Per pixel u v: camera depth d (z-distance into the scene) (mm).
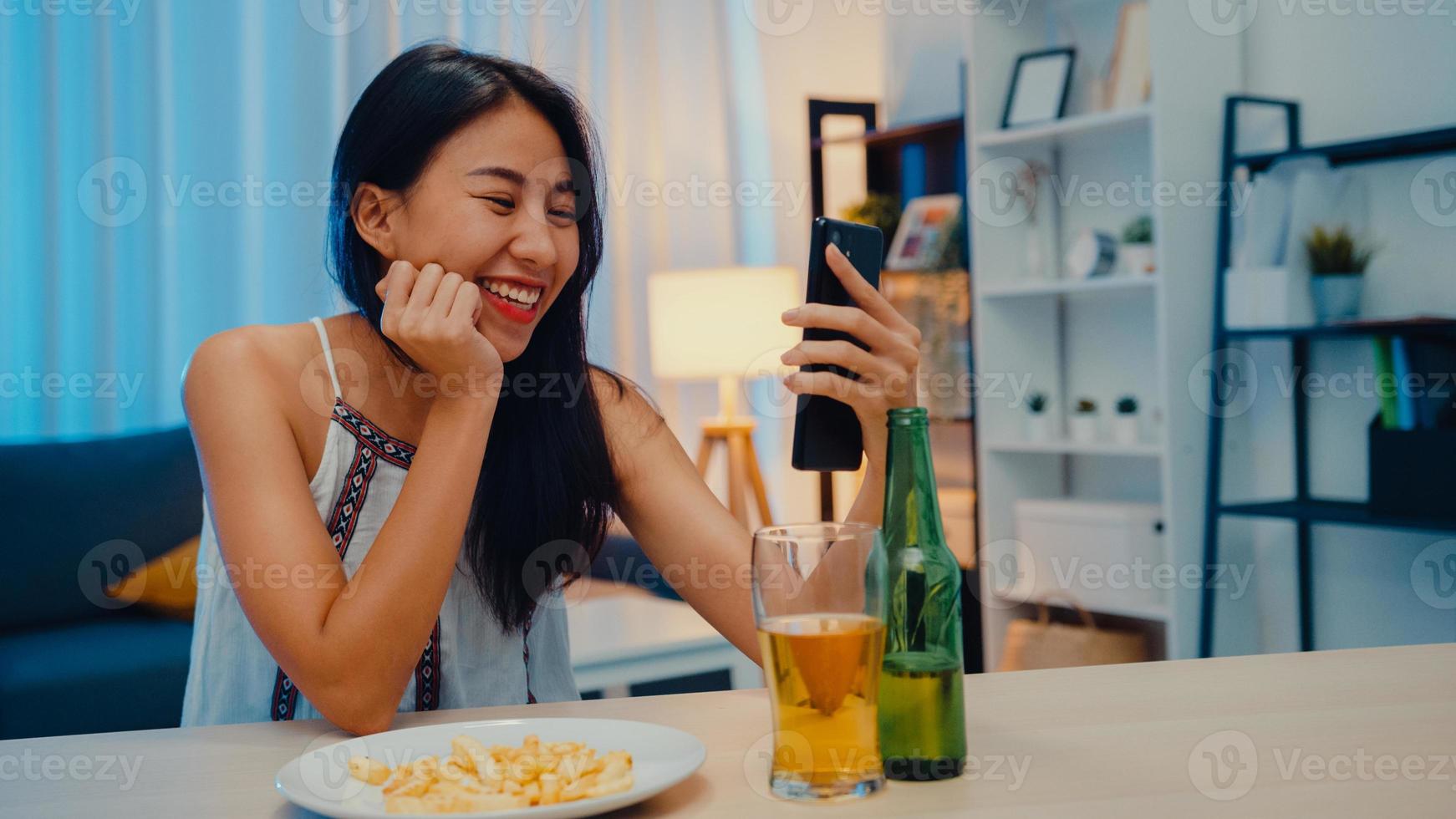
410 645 891
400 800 624
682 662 1972
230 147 3146
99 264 3053
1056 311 3074
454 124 1042
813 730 646
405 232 1065
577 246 1113
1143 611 2660
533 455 1166
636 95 3721
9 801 692
